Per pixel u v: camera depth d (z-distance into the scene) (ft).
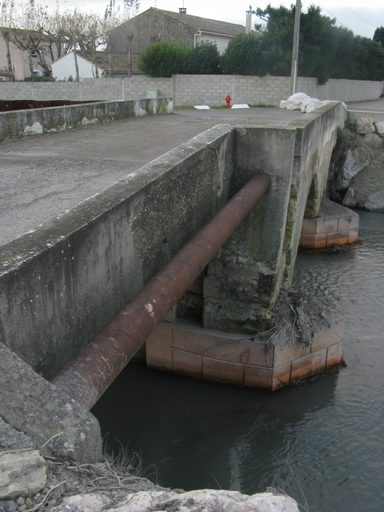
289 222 25.14
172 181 16.31
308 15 95.81
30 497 6.71
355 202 70.03
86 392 9.59
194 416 23.52
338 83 114.32
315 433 22.50
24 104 65.00
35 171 22.00
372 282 41.19
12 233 13.43
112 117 44.24
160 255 16.20
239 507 6.83
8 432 7.37
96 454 8.24
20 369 8.24
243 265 24.06
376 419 23.49
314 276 42.52
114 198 13.16
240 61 95.55
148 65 97.09
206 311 24.97
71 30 131.95
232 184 23.22
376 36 149.48
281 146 21.97
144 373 26.58
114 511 6.64
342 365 28.14
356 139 71.87
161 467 20.13
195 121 45.52
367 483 19.56
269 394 24.95
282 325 24.91
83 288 11.64
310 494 18.98
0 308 8.84
